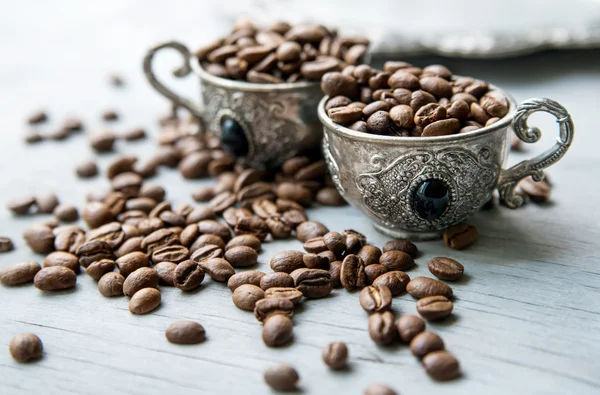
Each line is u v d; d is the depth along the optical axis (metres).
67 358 0.23
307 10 0.42
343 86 0.27
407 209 0.25
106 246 0.27
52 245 0.28
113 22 0.56
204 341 0.23
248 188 0.29
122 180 0.31
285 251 0.26
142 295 0.24
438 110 0.25
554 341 0.23
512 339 0.23
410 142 0.24
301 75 0.29
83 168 0.33
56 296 0.25
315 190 0.30
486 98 0.26
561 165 0.31
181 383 0.22
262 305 0.23
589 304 0.24
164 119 0.37
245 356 0.23
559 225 0.28
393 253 0.26
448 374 0.22
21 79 0.45
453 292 0.25
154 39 0.50
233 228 0.28
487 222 0.28
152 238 0.27
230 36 0.32
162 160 0.33
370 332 0.23
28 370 0.23
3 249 0.28
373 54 0.39
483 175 0.25
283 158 0.31
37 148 0.36
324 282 0.25
